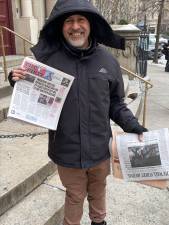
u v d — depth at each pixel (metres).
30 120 2.37
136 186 4.01
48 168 3.67
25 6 8.89
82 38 2.41
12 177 3.30
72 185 2.63
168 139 2.48
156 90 10.84
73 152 2.49
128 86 8.08
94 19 2.48
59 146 2.51
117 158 2.59
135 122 2.57
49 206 3.19
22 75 2.33
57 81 2.36
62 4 2.34
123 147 2.54
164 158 2.48
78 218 2.74
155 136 2.51
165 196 3.84
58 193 3.40
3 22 8.67
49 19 2.35
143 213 3.54
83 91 2.42
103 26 2.51
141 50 10.96
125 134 2.59
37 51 2.47
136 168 2.55
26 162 3.63
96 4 15.31
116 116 2.64
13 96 2.35
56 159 2.56
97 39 2.55
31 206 3.17
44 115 2.40
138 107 7.02
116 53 10.02
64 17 2.40
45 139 4.29
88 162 2.52
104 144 2.56
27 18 8.87
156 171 2.51
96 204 2.85
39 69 2.34
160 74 15.72
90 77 2.42
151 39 29.27
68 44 2.41
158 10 28.66
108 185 4.02
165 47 17.62
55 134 2.50
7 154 3.83
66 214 2.74
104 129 2.54
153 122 7.13
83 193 2.70
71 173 2.59
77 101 2.42
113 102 2.65
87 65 2.43
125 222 3.40
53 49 2.46
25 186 3.29
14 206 3.15
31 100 2.38
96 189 2.78
